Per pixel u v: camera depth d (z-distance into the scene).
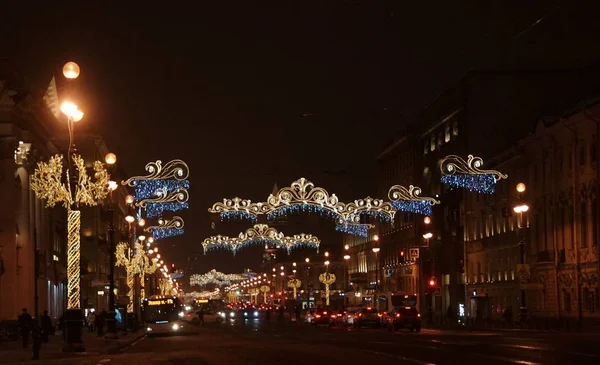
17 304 56.44
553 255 66.25
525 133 76.38
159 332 66.81
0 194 55.78
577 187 62.59
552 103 86.06
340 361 27.88
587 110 59.81
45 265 63.03
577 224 62.53
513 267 75.44
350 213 63.34
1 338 49.12
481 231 85.50
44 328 47.12
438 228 98.69
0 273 54.06
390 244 121.31
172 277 149.12
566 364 24.64
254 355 32.47
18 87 55.81
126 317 64.69
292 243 86.75
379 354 31.42
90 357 34.69
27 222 57.81
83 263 86.06
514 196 75.44
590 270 60.28
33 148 58.38
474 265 87.12
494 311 80.25
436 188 99.44
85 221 94.81
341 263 187.75
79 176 37.41
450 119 93.50
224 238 82.69
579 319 59.72
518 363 25.14
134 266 72.75
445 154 95.44
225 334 62.00
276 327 80.19
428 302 93.62
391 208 95.25
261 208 59.72
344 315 81.75
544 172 69.00
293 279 181.62
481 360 26.84
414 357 29.17
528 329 61.09
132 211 74.88
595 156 60.28
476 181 73.88
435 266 99.81
